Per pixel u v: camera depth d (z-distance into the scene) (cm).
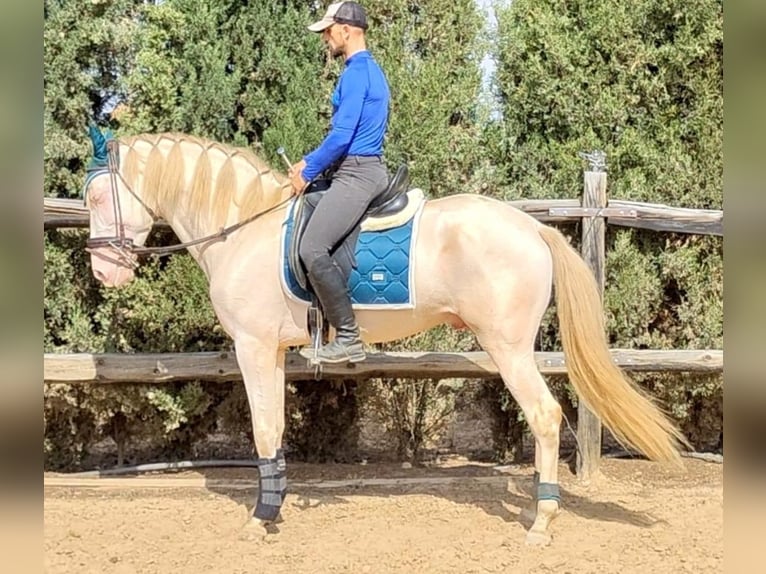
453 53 566
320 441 583
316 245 383
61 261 544
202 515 451
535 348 568
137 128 549
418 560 382
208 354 521
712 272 559
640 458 587
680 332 568
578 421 527
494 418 587
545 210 521
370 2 557
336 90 404
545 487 399
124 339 554
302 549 397
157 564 377
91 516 448
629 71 558
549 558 383
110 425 566
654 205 520
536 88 569
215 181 419
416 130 547
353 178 389
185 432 570
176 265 539
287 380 543
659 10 554
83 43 553
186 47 552
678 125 566
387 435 631
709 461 579
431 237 395
